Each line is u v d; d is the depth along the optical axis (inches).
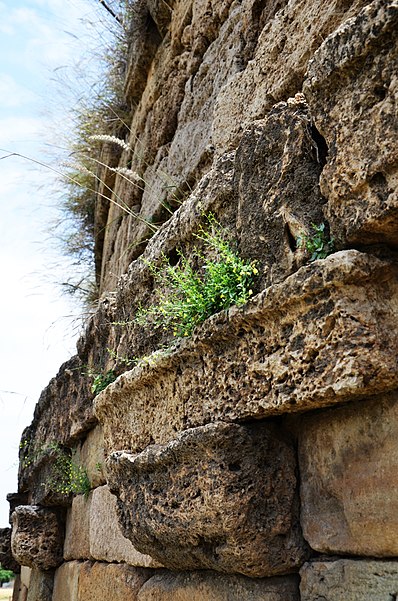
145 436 100.0
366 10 62.3
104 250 231.3
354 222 64.2
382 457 67.5
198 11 159.6
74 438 171.6
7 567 271.6
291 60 107.0
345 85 65.9
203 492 79.0
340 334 63.6
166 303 91.1
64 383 180.2
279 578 79.5
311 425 78.6
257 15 130.2
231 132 123.6
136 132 203.6
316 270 65.2
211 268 82.6
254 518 76.8
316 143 73.9
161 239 108.6
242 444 77.9
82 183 248.8
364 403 70.4
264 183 79.8
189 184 150.9
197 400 85.3
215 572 89.7
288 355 69.5
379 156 61.4
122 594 122.0
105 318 142.1
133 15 205.8
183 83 169.8
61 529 190.5
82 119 235.8
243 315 74.2
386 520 66.4
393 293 65.5
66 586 169.6
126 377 104.3
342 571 71.3
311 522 77.0
